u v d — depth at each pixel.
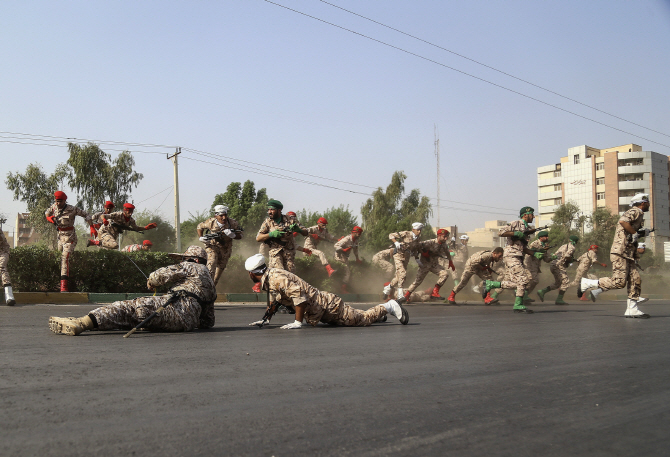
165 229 44.16
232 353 4.75
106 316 5.72
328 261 14.95
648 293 24.53
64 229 10.83
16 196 36.56
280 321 8.18
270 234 10.00
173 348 4.92
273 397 3.21
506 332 7.02
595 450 2.43
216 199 47.19
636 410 3.10
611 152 86.06
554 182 94.19
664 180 85.69
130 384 3.43
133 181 40.06
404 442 2.47
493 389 3.57
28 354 4.42
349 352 4.98
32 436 2.40
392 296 13.76
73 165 38.44
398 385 3.63
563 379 3.93
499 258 13.73
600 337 6.54
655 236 81.06
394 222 46.72
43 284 10.96
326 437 2.51
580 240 46.53
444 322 8.46
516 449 2.42
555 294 20.98
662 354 5.19
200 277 6.49
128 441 2.38
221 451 2.29
